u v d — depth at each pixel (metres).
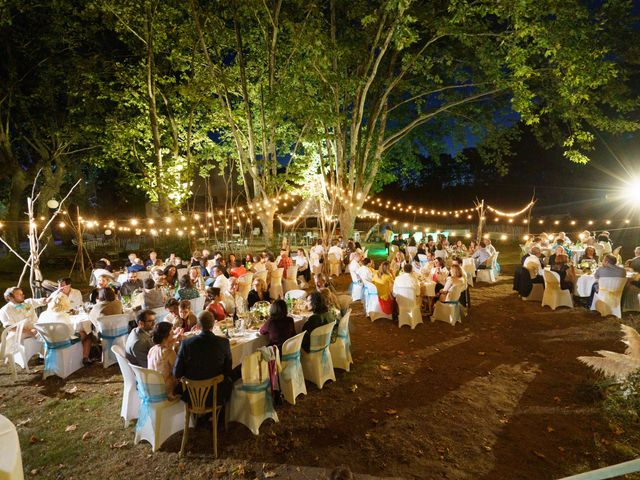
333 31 14.88
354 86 14.68
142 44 15.37
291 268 10.88
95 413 4.86
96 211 31.06
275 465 3.81
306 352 5.37
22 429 4.54
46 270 16.84
